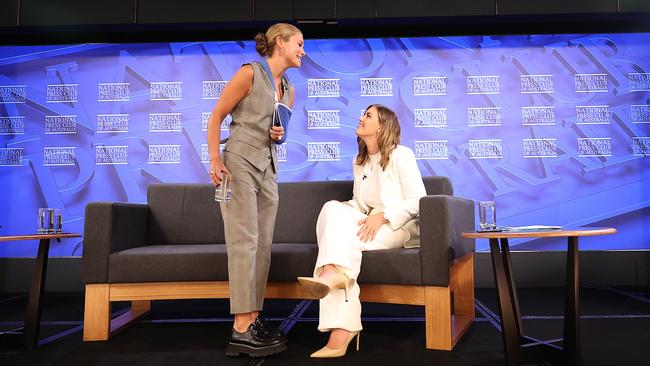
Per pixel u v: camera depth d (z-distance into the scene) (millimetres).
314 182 2535
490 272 3459
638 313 2404
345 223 1771
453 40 3713
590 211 3531
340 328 1656
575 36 3650
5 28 3609
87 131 3723
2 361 1675
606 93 3607
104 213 1972
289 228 2490
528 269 3457
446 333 1727
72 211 3654
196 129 3742
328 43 3770
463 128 3658
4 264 3547
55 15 3582
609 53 3629
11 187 3670
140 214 2340
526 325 2189
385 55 3742
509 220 3570
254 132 1714
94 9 3586
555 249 3475
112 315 2514
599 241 3506
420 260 1738
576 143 3590
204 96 3760
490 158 3623
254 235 1690
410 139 3680
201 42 3795
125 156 3711
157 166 3713
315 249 1935
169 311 2607
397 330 2090
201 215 2504
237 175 1671
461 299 2283
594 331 2021
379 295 1830
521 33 3650
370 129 2020
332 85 3744
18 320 2492
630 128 3572
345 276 1652
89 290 1961
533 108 3635
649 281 3420
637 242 3482
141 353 1757
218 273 1937
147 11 3588
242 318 1681
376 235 1861
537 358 1541
